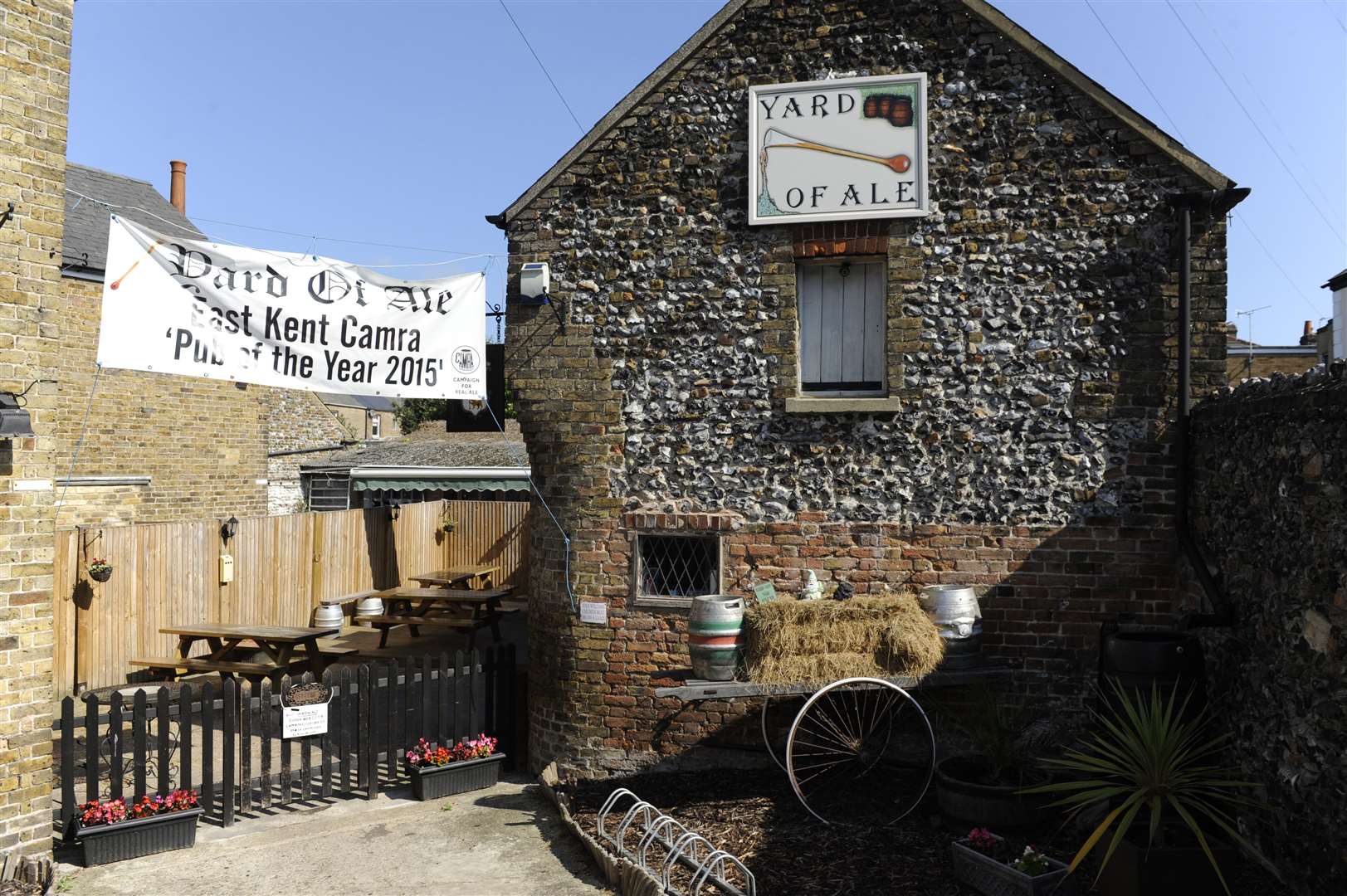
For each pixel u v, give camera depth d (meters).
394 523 18.27
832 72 8.68
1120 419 8.17
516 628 16.97
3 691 6.71
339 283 8.60
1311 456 5.71
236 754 9.95
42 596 6.95
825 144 8.68
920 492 8.49
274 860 7.38
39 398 6.92
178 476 19.02
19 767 6.79
